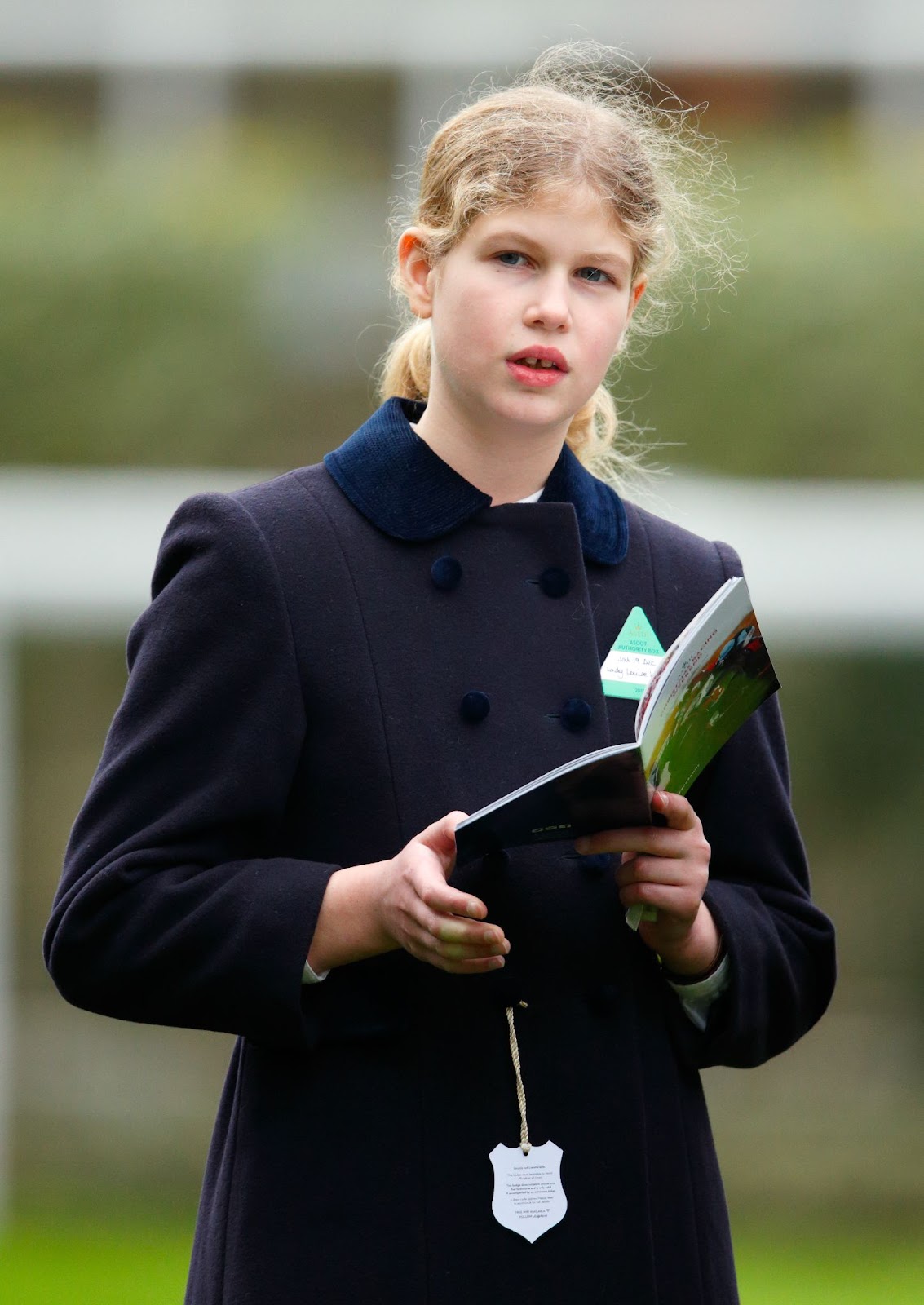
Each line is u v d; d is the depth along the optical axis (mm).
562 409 8156
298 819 8086
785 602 34438
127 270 35281
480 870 8039
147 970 7734
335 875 7723
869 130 39656
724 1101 36281
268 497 8375
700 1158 8305
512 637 8289
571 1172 7812
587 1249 7754
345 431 35719
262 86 39906
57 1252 28172
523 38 39750
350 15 39594
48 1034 37250
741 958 8289
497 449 8477
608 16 40000
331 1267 7633
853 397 34188
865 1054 36750
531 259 8078
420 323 9648
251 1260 7738
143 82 39844
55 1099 36344
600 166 8070
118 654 38750
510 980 7953
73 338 35000
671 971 8305
